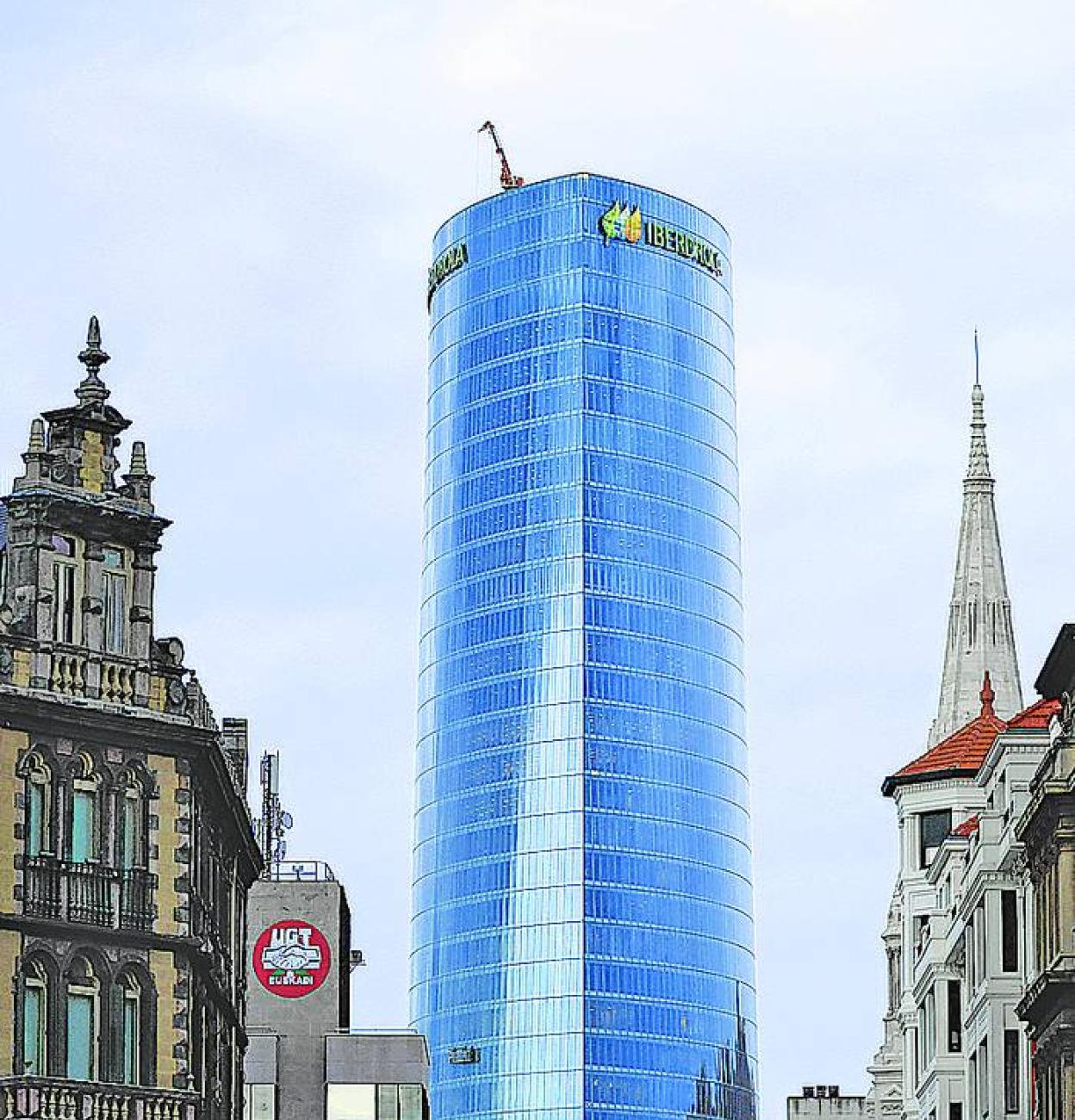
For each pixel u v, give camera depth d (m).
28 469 115.31
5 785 111.00
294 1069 150.75
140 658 117.12
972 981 168.00
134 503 117.88
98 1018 112.75
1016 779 159.50
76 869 112.75
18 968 109.94
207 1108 120.19
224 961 128.50
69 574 115.69
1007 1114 157.38
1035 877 141.62
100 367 119.00
